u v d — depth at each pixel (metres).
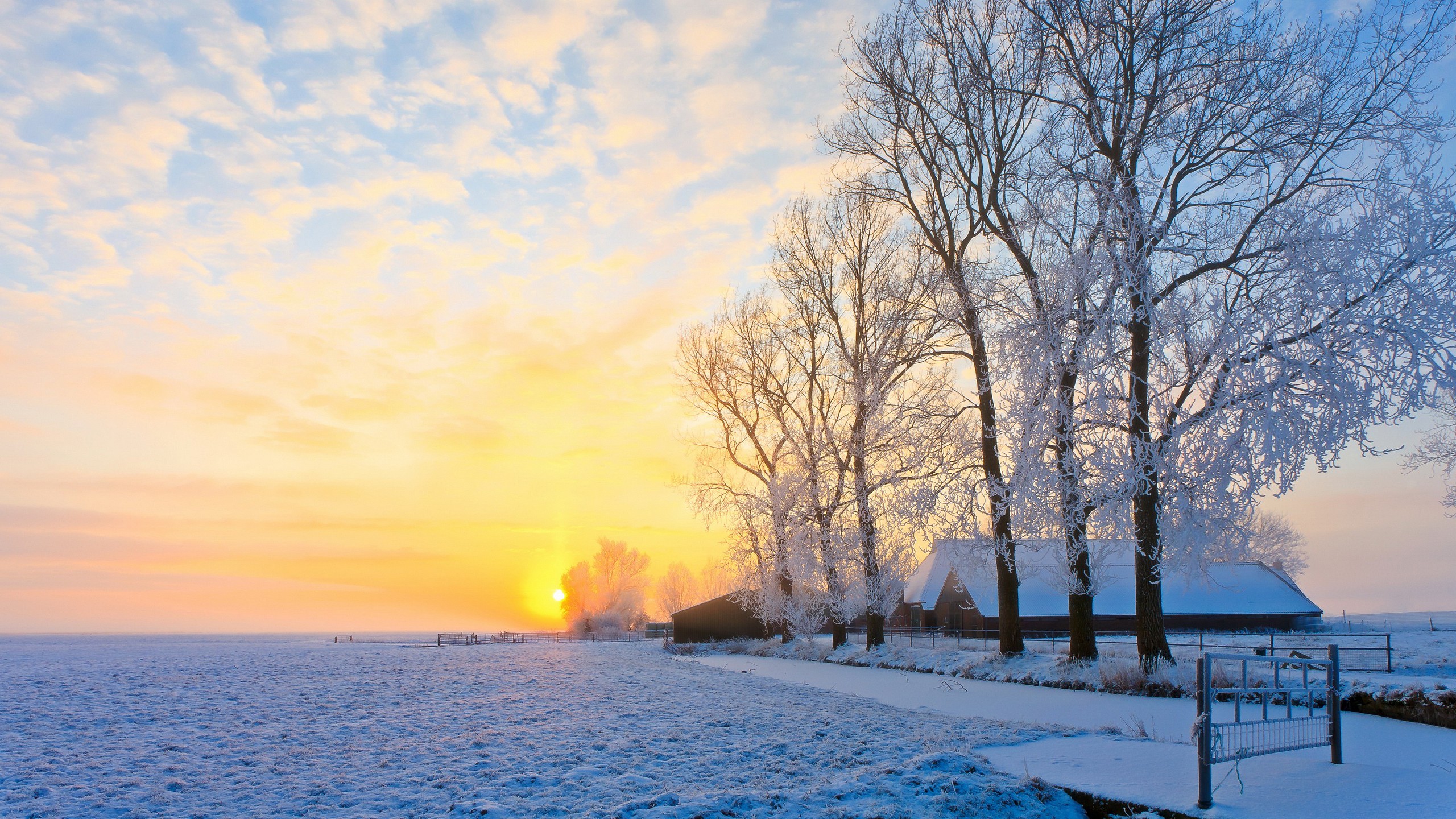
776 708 16.34
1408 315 12.80
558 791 8.95
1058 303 17.11
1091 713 14.41
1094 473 17.00
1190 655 23.73
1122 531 17.11
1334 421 13.27
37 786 9.54
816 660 33.91
